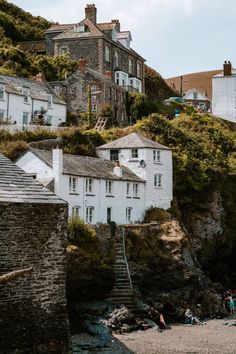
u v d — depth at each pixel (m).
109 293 37.47
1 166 23.55
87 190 44.38
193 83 158.50
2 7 106.44
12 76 65.00
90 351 28.70
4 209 20.58
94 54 81.75
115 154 53.56
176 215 53.34
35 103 64.06
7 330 20.06
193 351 29.95
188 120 74.94
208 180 58.31
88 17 84.94
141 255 41.41
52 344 21.34
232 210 60.50
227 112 90.19
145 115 77.56
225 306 44.25
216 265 57.25
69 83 72.56
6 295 20.19
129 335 32.75
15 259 20.70
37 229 21.50
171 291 41.31
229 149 71.50
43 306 21.30
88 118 67.75
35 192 22.58
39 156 42.44
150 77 104.06
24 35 100.31
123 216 48.38
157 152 53.34
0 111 59.25
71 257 34.69
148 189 51.81
